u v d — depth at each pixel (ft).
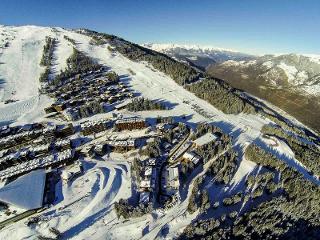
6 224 232.53
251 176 299.99
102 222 238.27
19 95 534.78
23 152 328.90
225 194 281.33
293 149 394.11
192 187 282.97
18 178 281.13
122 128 390.63
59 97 512.22
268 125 463.01
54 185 276.41
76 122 424.87
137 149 340.80
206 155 327.06
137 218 242.78
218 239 224.53
